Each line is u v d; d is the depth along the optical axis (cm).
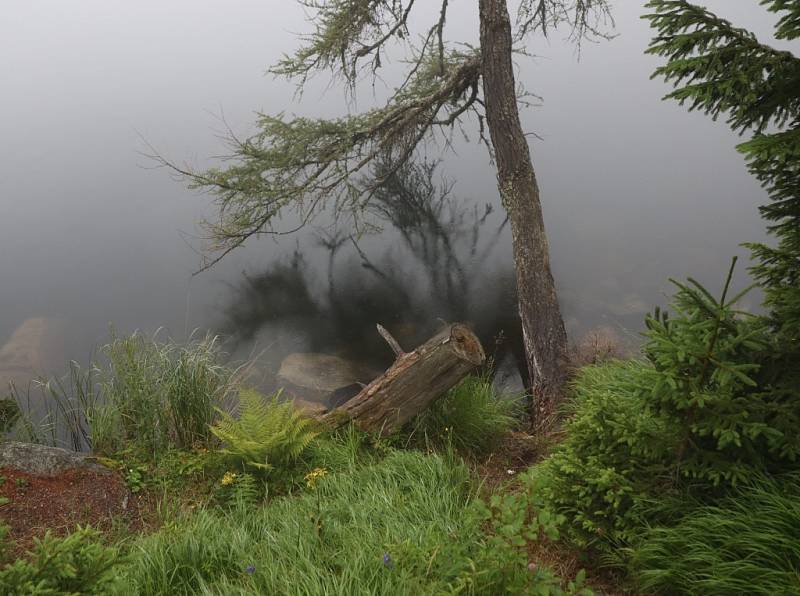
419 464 464
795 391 293
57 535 419
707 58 291
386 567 309
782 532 281
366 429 569
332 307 1187
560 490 362
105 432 573
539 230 773
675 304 311
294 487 499
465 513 386
